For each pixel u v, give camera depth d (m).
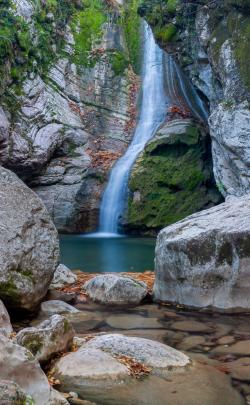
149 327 4.42
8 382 2.22
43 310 4.85
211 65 11.02
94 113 15.91
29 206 5.01
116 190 13.68
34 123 14.05
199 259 4.98
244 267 4.79
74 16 17.14
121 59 17.12
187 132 13.56
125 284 5.32
